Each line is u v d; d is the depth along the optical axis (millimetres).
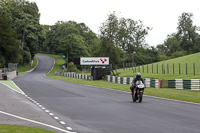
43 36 179000
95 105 24344
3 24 131250
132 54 161375
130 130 13547
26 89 44219
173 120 16484
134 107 22922
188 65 83375
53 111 20469
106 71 82500
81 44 194375
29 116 17969
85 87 51531
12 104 24469
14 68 105812
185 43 173000
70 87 50781
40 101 27641
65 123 15508
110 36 120375
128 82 59125
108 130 13555
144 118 17234
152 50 170625
